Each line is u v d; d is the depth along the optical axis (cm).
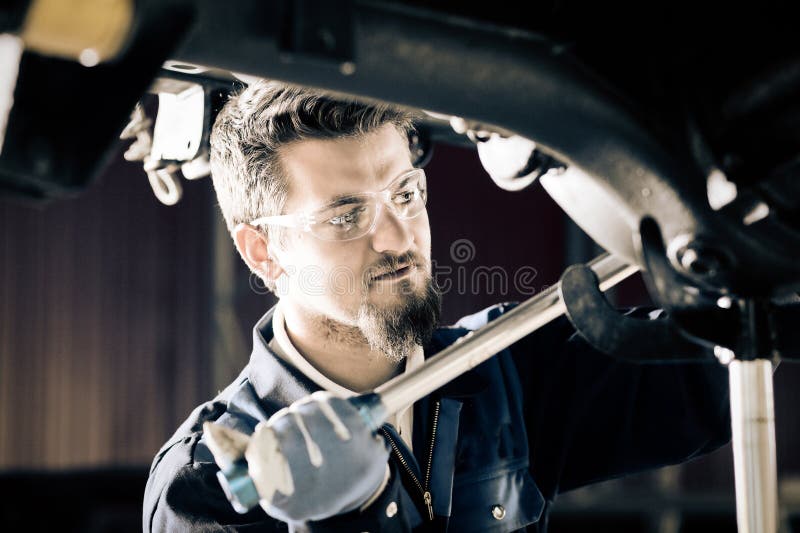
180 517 127
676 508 690
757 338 75
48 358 688
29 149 60
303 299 134
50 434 686
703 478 743
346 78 66
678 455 139
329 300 131
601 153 74
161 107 112
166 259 719
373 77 66
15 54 60
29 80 60
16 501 675
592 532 708
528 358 146
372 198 128
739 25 69
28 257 685
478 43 68
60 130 61
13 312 680
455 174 769
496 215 774
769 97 67
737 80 69
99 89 61
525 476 136
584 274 81
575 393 142
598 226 81
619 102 73
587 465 144
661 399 138
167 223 718
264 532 123
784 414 763
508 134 77
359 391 139
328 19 62
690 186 72
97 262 702
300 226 131
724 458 745
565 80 71
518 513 134
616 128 73
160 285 717
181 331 721
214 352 725
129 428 707
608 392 141
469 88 69
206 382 727
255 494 82
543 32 69
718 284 74
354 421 86
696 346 80
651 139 73
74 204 695
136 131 116
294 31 62
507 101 70
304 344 138
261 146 132
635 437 140
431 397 133
